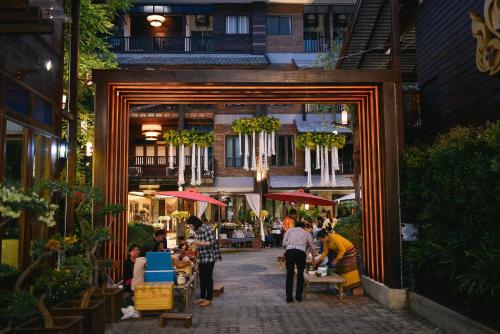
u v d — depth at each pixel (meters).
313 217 25.44
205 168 20.89
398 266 9.71
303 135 18.39
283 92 10.86
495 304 6.75
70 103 10.64
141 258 9.32
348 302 10.29
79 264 7.24
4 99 7.07
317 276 10.61
